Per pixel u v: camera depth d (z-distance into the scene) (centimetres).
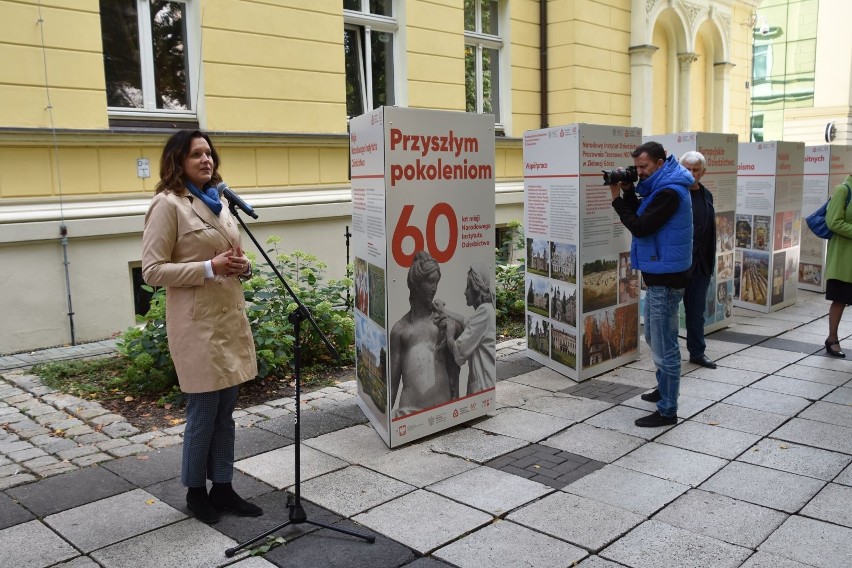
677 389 472
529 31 1232
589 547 321
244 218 796
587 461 419
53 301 667
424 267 439
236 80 797
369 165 438
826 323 793
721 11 1598
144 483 390
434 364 454
